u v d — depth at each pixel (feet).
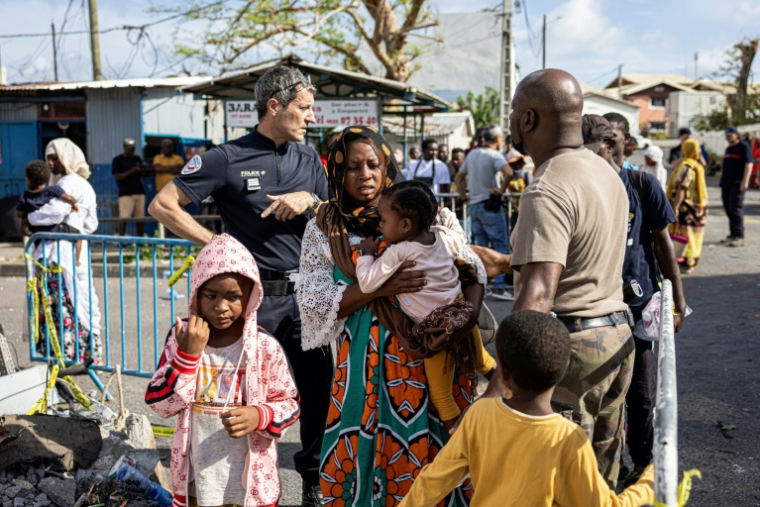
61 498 11.72
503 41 73.05
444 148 52.08
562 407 9.30
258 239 12.57
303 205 12.03
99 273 38.88
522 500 7.27
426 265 9.43
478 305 9.71
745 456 14.74
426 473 7.92
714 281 32.40
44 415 12.85
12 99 53.93
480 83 108.88
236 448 9.78
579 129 9.24
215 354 9.78
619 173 12.51
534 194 8.63
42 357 18.51
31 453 12.16
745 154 41.42
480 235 31.73
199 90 44.80
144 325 27.63
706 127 163.94
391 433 9.73
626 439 13.73
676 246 34.30
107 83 52.37
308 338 10.39
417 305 9.46
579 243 8.80
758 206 69.77
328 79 42.09
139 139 53.62
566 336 7.32
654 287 12.67
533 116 9.18
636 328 12.09
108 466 12.60
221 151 12.52
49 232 19.84
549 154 9.16
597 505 7.17
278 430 9.63
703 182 33.71
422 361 9.66
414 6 69.36
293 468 14.82
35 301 18.03
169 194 12.34
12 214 52.26
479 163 31.04
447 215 10.55
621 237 9.33
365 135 10.33
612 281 9.32
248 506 9.64
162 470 13.12
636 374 12.29
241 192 12.53
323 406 12.64
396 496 9.73
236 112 43.96
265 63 44.39
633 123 190.80
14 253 46.26
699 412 17.13
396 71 71.77
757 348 21.97
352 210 10.40
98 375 20.44
